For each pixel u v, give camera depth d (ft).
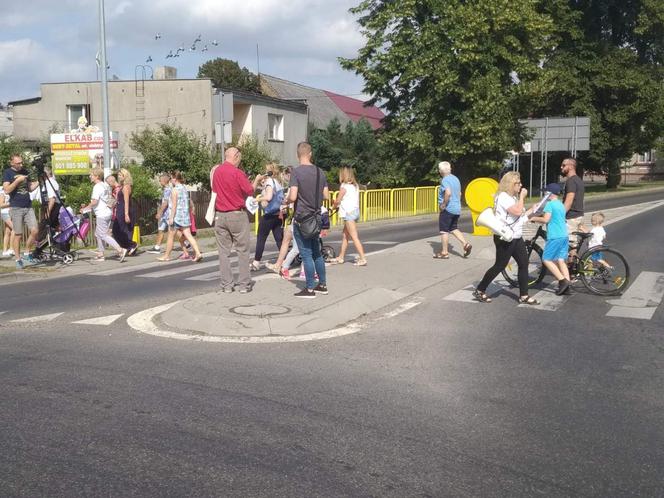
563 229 29.68
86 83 112.68
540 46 106.11
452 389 17.49
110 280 35.68
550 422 15.28
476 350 21.34
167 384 17.65
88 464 12.85
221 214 27.66
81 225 42.50
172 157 83.20
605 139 134.10
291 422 15.05
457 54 98.27
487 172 107.34
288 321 23.66
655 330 24.07
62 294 31.37
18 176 38.06
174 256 46.01
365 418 15.37
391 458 13.25
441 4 100.48
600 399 16.85
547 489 12.09
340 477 12.41
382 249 49.44
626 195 131.64
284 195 37.22
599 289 30.50
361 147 141.18
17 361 19.77
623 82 126.93
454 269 36.73
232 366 19.36
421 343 22.16
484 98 98.22
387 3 105.09
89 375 18.40
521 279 28.45
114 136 68.80
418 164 107.45
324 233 38.73
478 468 12.88
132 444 13.76
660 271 37.14
